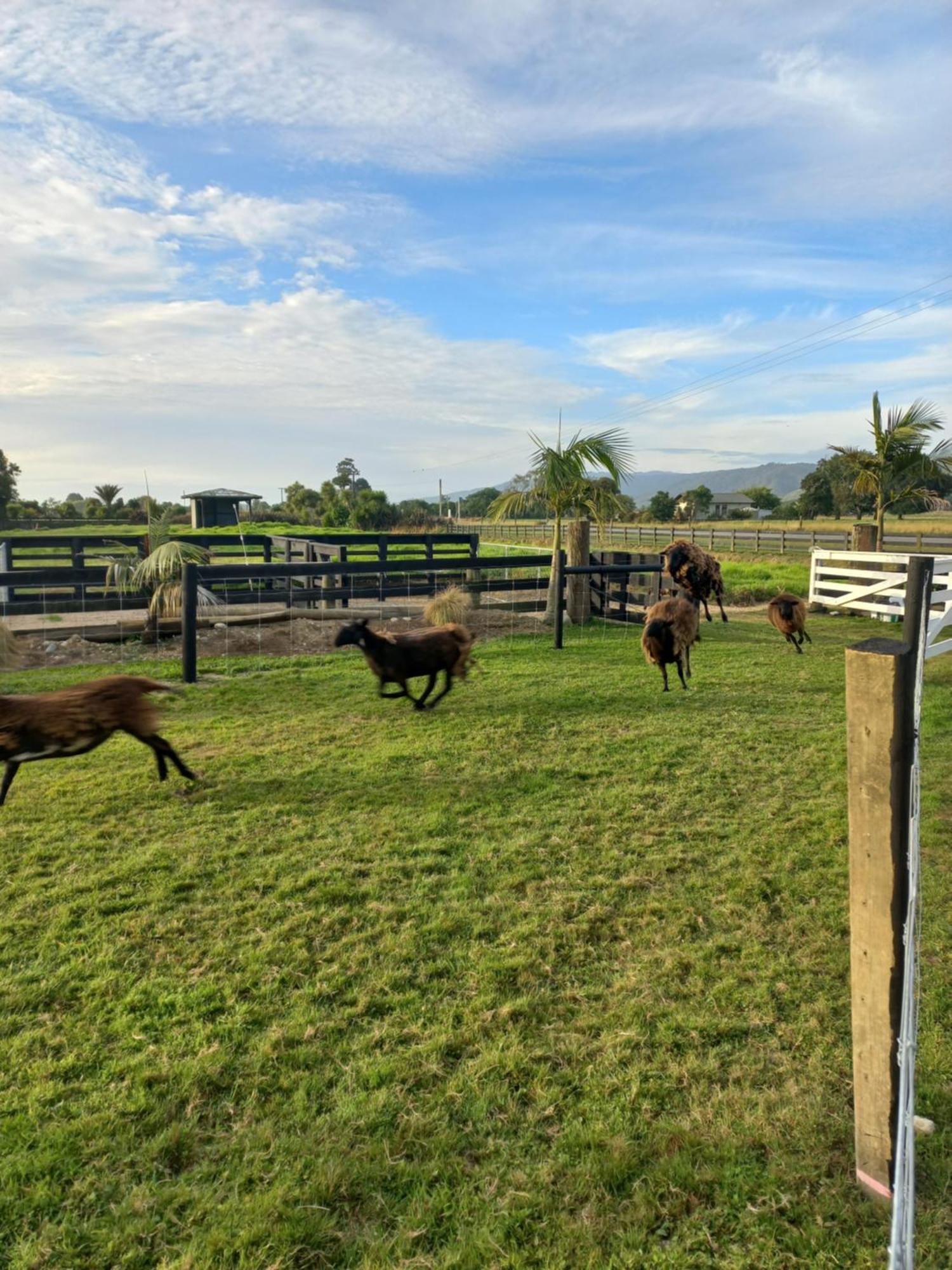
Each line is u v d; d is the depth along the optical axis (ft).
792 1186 7.39
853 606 46.78
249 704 26.40
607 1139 7.93
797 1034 9.55
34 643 35.65
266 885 13.60
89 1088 8.67
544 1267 6.60
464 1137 8.03
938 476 54.03
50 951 11.43
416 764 20.07
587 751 21.12
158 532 41.11
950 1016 9.83
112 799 17.61
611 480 47.24
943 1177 7.38
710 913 12.55
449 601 41.78
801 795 17.75
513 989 10.53
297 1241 6.84
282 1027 9.71
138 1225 6.97
